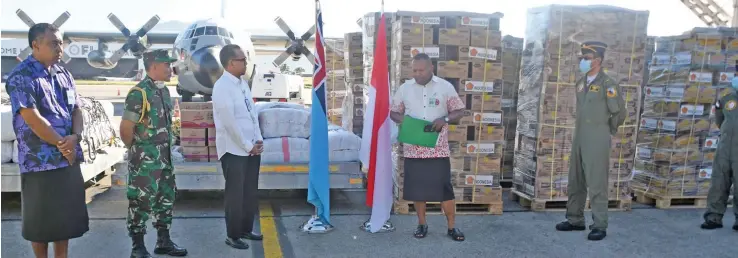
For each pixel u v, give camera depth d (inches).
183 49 404.2
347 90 301.6
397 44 211.0
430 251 167.9
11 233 175.6
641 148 243.8
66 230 126.6
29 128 121.0
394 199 221.6
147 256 149.9
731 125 190.2
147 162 145.8
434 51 206.1
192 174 208.8
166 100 149.7
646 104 242.8
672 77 230.7
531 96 221.6
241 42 434.3
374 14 237.3
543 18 213.6
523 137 229.3
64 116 126.5
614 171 221.1
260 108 232.5
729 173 193.2
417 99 176.2
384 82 184.7
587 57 179.0
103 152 249.9
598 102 177.8
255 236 175.6
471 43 208.8
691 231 194.4
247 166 169.6
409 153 176.9
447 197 177.9
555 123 215.3
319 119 182.1
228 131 156.3
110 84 1221.1
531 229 194.2
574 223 192.5
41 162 121.6
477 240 180.1
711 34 224.2
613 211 222.5
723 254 168.9
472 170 213.2
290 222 199.3
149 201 147.3
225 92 154.6
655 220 209.8
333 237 181.5
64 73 129.9
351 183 218.8
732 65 227.5
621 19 211.5
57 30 122.0
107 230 182.7
